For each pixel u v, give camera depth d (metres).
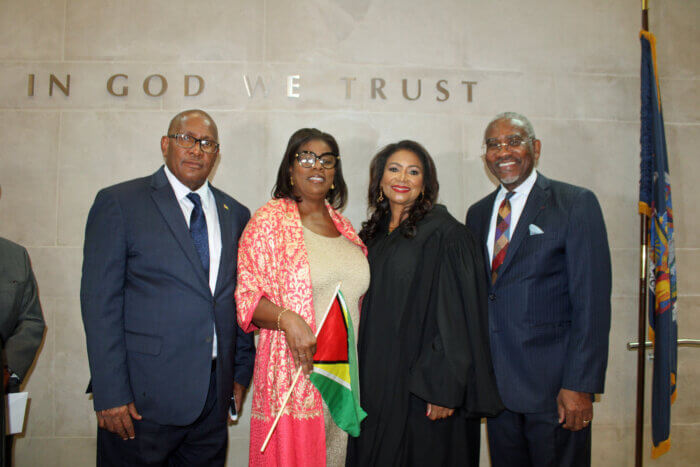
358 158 2.88
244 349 2.22
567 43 2.97
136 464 1.87
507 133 2.14
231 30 2.87
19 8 2.83
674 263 2.67
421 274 2.00
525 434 2.10
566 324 2.07
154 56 2.84
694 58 2.98
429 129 2.90
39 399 2.72
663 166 2.65
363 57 2.90
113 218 1.87
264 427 1.84
